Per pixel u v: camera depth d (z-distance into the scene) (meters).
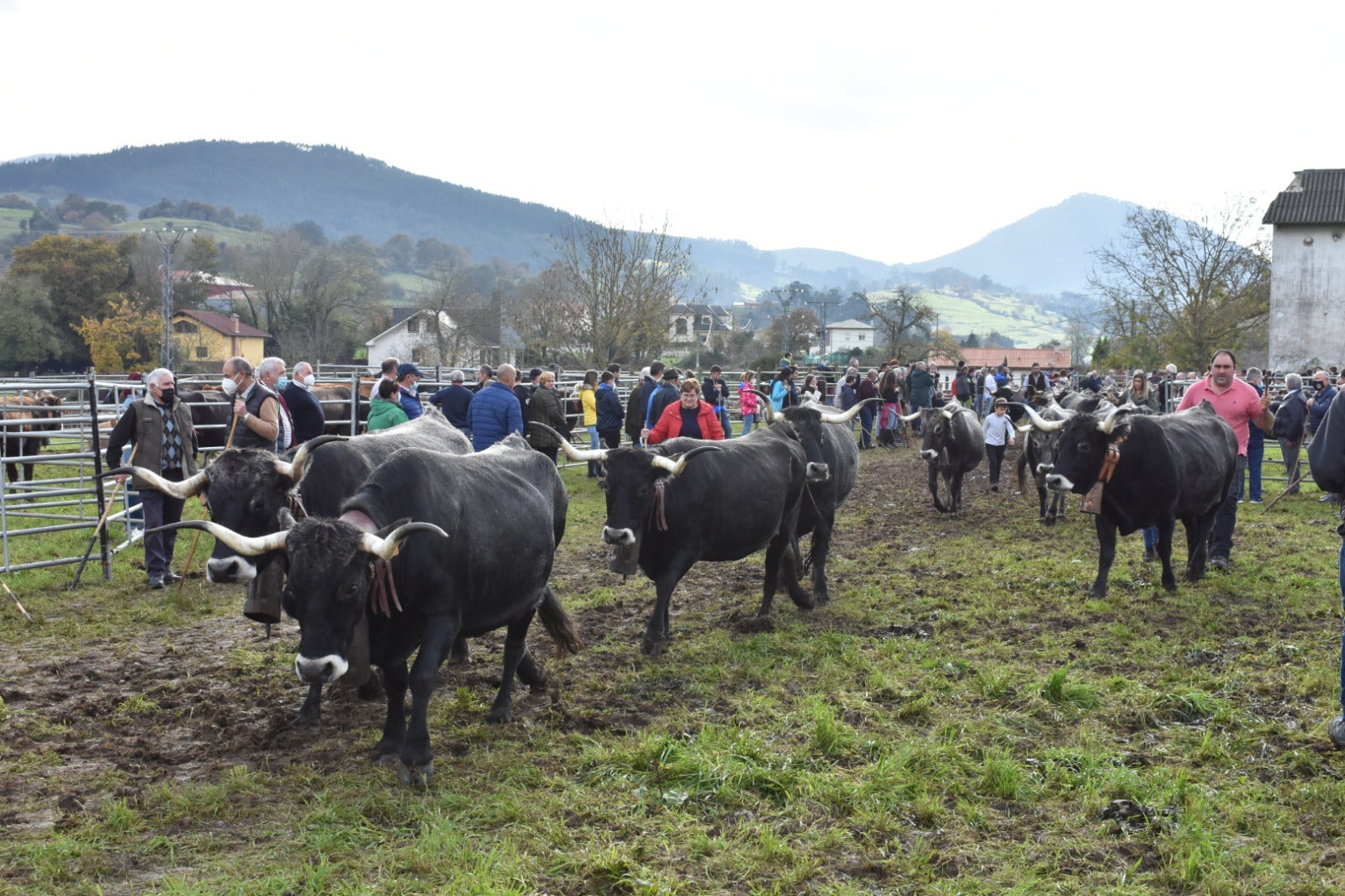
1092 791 5.50
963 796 5.55
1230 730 6.46
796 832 5.13
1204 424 10.88
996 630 9.02
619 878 4.65
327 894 4.55
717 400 23.06
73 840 4.98
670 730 6.54
